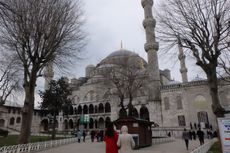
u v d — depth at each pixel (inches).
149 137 1061.1
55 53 957.8
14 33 838.5
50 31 895.1
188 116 2044.8
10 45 890.7
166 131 1909.4
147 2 2500.0
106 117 2883.9
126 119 951.6
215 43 771.4
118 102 2623.0
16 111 3134.8
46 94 1499.8
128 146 316.5
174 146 1003.3
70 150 858.8
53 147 987.3
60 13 904.3
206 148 778.8
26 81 920.9
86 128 2982.3
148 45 2406.5
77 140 1374.3
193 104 2065.7
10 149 716.0
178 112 2113.7
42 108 1528.1
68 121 3157.0
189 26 797.9
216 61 783.7
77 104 3297.2
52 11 891.4
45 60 930.1
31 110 893.2
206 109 1991.9
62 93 1534.2
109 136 315.3
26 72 925.8
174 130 1887.3
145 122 1013.8
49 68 1037.2
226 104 1822.1
